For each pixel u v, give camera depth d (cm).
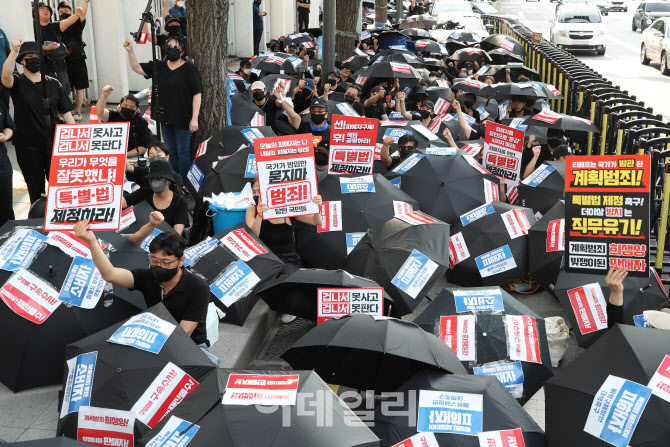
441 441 408
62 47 967
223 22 969
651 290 620
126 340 436
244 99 1098
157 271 483
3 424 483
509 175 941
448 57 2220
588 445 406
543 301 754
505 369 521
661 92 2203
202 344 505
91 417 417
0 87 765
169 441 359
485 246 743
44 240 548
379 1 2880
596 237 526
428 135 1027
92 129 505
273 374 388
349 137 827
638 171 509
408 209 768
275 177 662
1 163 737
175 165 950
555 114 1094
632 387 404
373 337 458
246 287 631
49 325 513
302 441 346
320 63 1828
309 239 752
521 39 2527
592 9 3297
